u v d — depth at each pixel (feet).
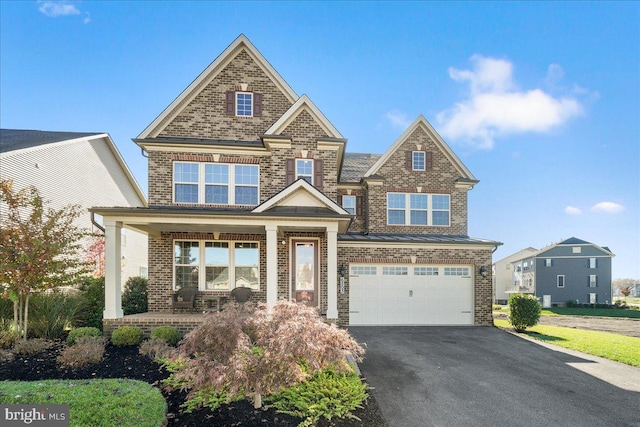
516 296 44.65
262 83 46.47
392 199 55.47
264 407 17.67
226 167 44.19
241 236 42.98
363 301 46.88
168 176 43.01
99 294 37.81
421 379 24.03
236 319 17.62
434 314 47.62
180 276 42.27
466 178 56.24
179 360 17.11
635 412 19.31
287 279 42.50
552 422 17.99
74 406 16.22
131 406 16.35
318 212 36.37
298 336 16.87
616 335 42.60
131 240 73.82
